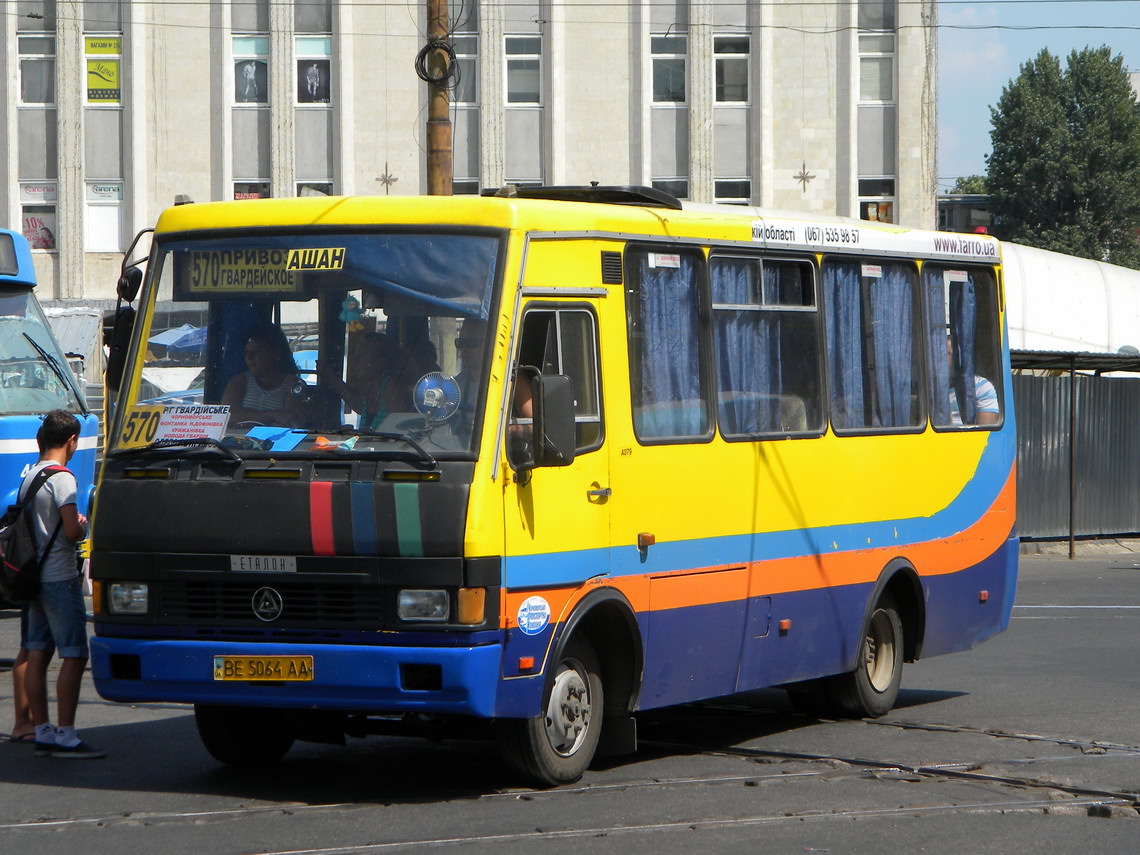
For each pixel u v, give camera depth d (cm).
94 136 4394
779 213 1234
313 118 4406
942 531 1295
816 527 1138
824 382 1159
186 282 934
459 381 868
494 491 852
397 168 4403
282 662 857
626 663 967
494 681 847
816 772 988
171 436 906
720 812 866
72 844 790
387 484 849
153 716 1211
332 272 905
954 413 1323
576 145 4431
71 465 1648
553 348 912
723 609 1038
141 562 890
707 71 4422
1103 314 3759
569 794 909
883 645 1238
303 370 900
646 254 991
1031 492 2945
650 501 971
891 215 4484
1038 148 8450
